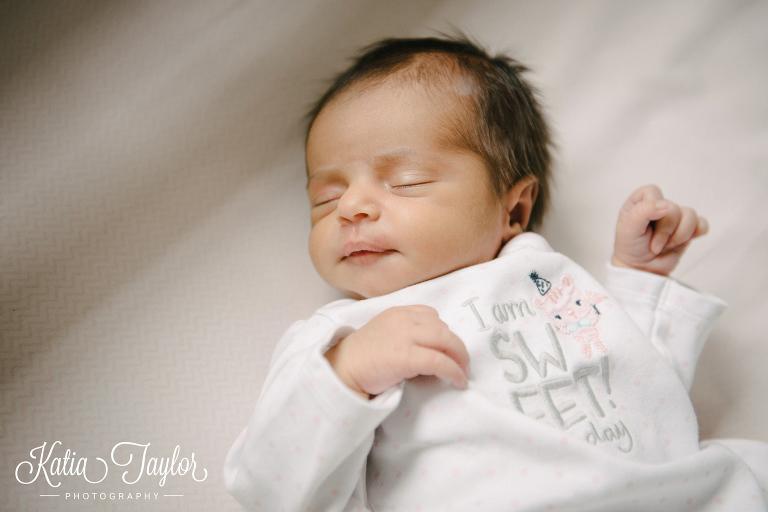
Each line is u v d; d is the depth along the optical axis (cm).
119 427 103
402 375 70
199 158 118
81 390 103
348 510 79
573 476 71
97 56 113
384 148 90
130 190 113
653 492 73
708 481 77
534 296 90
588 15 133
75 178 110
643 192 108
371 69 101
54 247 107
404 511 78
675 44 132
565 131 131
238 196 120
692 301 100
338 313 88
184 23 118
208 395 108
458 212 90
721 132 129
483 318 84
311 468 70
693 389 115
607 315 90
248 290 117
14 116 108
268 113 123
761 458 92
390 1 128
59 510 95
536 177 109
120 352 107
